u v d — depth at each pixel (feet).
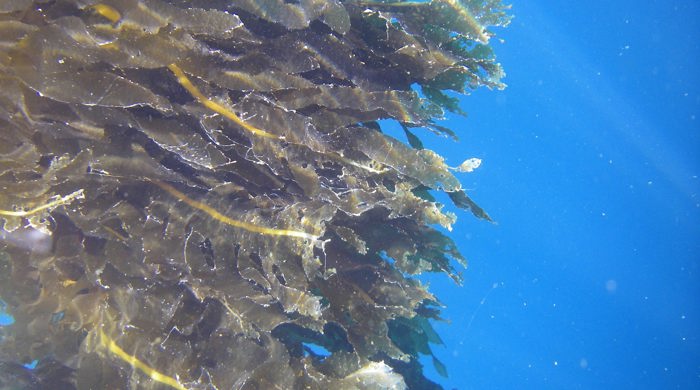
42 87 2.18
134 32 2.23
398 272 3.32
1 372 3.08
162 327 2.67
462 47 3.19
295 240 2.58
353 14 3.03
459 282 3.58
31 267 2.87
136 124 2.43
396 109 2.92
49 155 2.57
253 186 2.84
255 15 2.72
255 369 2.75
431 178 2.89
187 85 2.48
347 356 3.01
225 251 2.65
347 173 2.88
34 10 2.21
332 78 3.02
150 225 2.61
